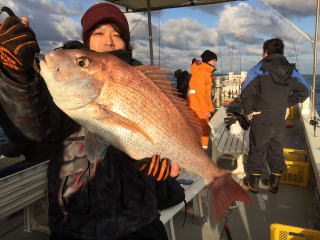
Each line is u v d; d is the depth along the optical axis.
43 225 2.65
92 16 1.63
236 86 11.09
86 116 1.38
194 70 5.62
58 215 1.42
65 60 1.34
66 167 1.43
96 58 1.40
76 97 1.35
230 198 1.68
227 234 2.66
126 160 1.49
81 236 1.37
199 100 5.51
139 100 1.47
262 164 3.89
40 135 1.35
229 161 5.18
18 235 2.51
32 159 2.38
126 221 1.41
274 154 3.86
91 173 1.41
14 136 1.34
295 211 3.45
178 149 1.58
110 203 1.40
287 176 4.17
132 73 1.48
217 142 4.59
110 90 1.42
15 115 1.26
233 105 8.95
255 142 3.85
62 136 1.48
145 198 1.52
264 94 3.70
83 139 1.46
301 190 3.99
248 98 3.80
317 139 4.07
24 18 1.28
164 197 2.16
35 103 1.26
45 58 1.32
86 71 1.37
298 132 6.32
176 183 2.37
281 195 3.87
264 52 4.00
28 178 1.98
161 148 1.53
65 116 1.49
